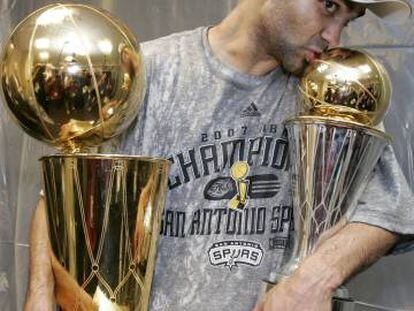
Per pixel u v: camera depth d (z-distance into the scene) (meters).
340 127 0.96
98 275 0.92
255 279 1.08
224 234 1.09
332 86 0.97
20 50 0.90
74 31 0.90
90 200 0.91
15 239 1.62
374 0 0.97
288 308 0.93
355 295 1.37
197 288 1.08
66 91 0.89
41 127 0.93
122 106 0.93
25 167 1.61
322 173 0.98
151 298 1.10
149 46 1.14
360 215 1.01
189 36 1.16
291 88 1.13
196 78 1.12
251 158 1.10
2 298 1.63
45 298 1.00
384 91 0.98
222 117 1.11
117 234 0.92
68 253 0.93
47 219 0.96
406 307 1.33
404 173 1.33
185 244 1.10
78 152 0.96
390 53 1.34
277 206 1.10
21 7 1.60
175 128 1.10
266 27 1.06
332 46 1.02
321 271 0.94
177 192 1.10
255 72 1.12
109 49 0.91
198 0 1.47
